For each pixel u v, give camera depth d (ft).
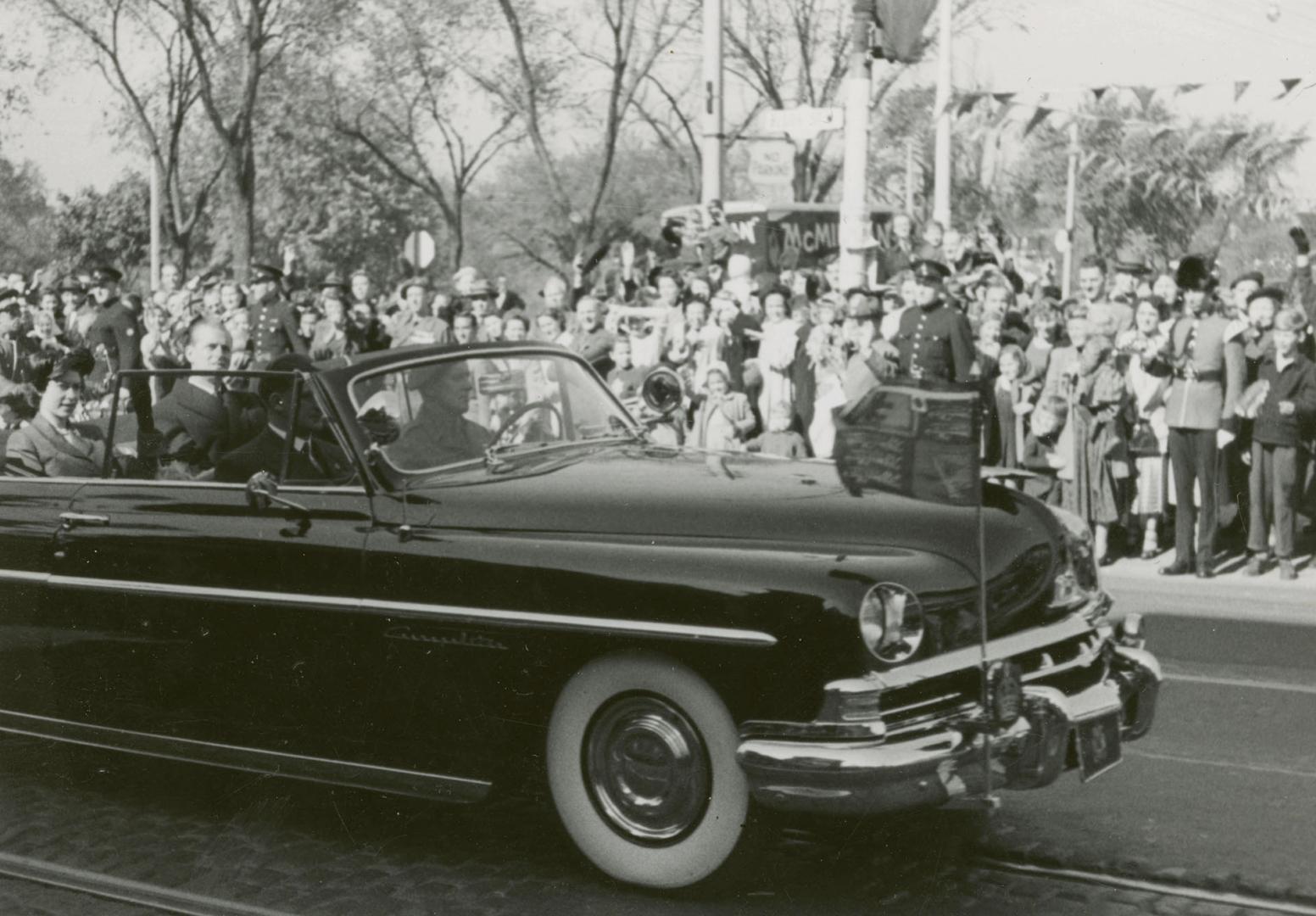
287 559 16.42
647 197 84.64
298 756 16.71
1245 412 32.17
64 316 60.23
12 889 15.39
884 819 16.70
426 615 15.51
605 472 16.49
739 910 14.40
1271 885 14.73
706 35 49.06
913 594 13.98
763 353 37.86
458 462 16.90
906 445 15.56
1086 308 36.99
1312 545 35.63
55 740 18.30
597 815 15.02
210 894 15.14
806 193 80.23
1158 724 20.80
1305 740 19.94
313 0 74.64
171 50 78.13
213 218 87.10
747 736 13.97
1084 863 15.39
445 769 15.94
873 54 39.83
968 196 80.43
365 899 14.92
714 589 14.15
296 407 16.81
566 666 14.96
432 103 78.84
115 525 17.63
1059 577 15.60
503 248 86.84
